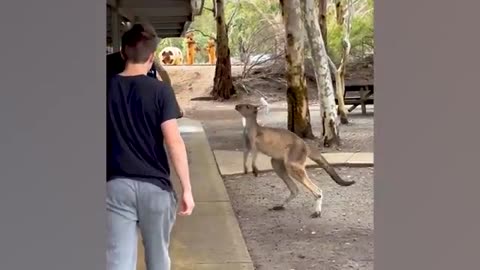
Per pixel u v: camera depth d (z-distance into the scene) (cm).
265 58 2261
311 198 706
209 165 887
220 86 2119
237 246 513
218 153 987
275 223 591
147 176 245
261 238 537
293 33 1062
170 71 2391
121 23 870
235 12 2314
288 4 1059
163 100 248
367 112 1528
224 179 795
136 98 246
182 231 547
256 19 2320
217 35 2131
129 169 245
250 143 747
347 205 678
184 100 2127
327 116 1028
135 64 250
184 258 475
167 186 251
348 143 1064
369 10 1809
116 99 246
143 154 246
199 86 2294
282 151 636
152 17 1052
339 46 1753
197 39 2659
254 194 712
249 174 820
